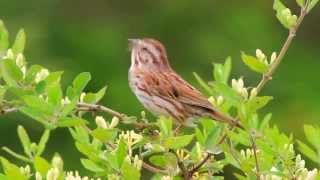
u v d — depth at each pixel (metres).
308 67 27.78
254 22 28.84
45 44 27.16
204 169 10.23
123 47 27.78
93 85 26.50
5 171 9.54
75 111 9.85
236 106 10.09
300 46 28.70
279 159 9.84
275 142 9.82
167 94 12.37
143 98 12.66
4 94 10.10
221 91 10.09
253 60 10.17
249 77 26.25
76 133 10.05
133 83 12.74
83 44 27.42
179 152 10.25
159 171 10.02
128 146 9.71
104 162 9.60
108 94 25.70
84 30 28.22
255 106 9.81
